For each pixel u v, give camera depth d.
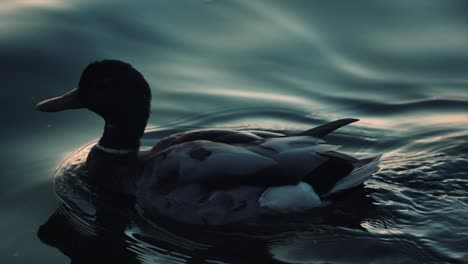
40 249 6.92
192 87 10.34
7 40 10.65
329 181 7.73
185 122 9.68
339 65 10.98
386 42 11.39
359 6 12.12
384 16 11.91
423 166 8.59
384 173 8.38
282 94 10.35
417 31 11.59
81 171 8.32
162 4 11.96
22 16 11.27
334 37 11.48
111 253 6.94
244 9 12.01
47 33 10.91
